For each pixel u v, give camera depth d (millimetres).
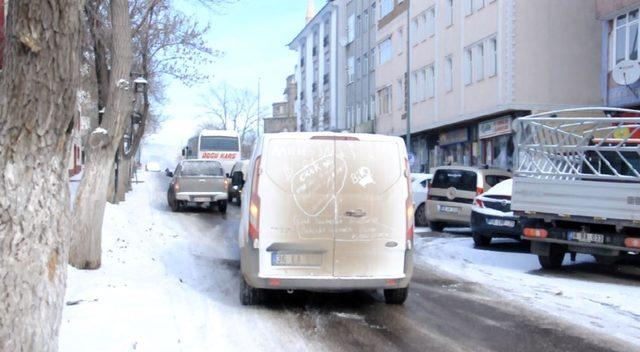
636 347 6262
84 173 9180
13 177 3471
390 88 38375
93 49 13500
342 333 6637
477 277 10188
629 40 19891
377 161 7418
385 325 7016
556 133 11055
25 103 3426
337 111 50906
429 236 15820
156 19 16859
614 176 10148
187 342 5969
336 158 7332
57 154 3596
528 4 23797
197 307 7469
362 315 7465
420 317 7410
